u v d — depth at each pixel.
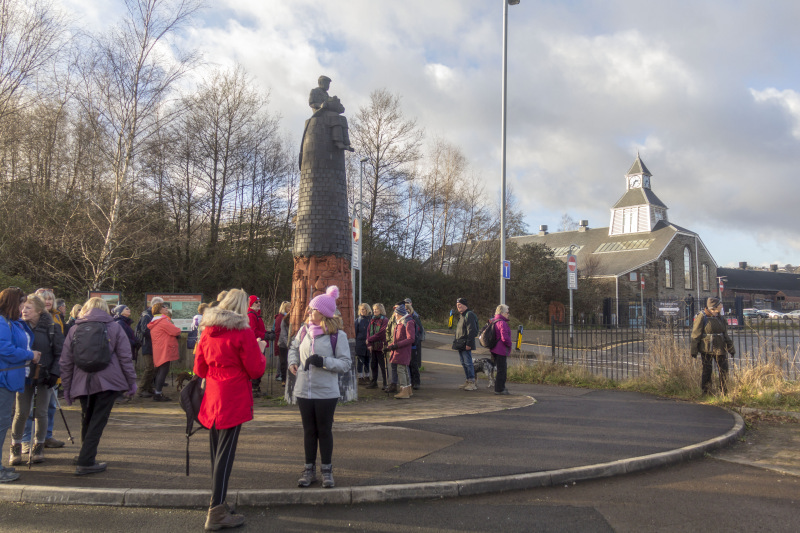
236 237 28.69
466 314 11.24
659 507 4.72
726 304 18.23
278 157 29.80
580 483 5.36
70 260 19.00
